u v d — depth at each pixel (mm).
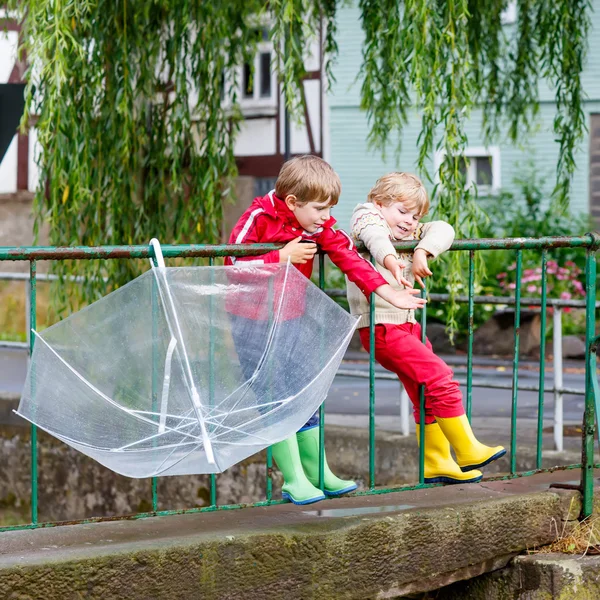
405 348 4629
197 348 3826
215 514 4461
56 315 7711
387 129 8430
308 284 4133
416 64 6223
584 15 8492
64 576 3621
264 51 20188
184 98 7312
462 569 4723
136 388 3736
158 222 7629
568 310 14375
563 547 4984
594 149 19625
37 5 6023
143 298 3762
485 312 14867
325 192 4188
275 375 3971
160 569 3822
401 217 4570
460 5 6449
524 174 19406
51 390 3688
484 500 4789
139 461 3650
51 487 9141
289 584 4121
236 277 3934
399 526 4434
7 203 18625
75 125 6770
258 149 21484
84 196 6816
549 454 6898
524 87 9070
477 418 8812
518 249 5008
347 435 7613
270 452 4477
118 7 7219
